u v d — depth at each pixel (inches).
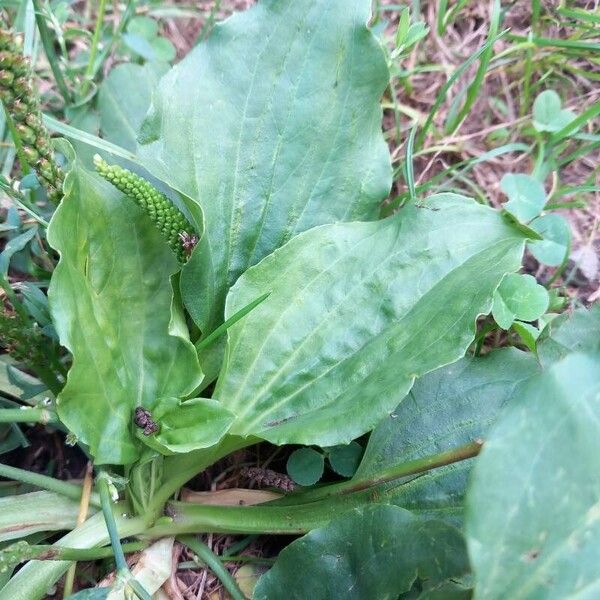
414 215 9.3
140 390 8.9
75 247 8.0
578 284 12.5
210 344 9.7
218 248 9.5
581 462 5.6
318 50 9.5
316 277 9.3
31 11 12.6
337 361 9.1
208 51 9.3
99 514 9.2
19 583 8.4
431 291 8.9
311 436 8.1
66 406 7.7
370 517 7.8
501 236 8.9
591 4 14.0
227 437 9.2
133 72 12.2
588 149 12.9
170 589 9.8
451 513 8.8
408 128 14.1
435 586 6.8
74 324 7.6
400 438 9.4
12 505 9.0
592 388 5.7
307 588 8.1
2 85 7.0
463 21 14.8
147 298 9.0
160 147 9.0
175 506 9.7
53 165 8.0
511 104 14.2
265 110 9.5
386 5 14.7
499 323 10.5
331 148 9.8
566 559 5.4
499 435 5.5
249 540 10.2
